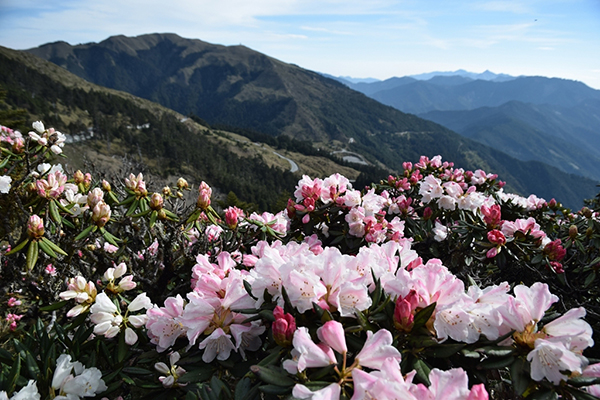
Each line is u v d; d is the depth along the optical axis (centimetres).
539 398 120
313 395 106
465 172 541
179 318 152
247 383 138
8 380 143
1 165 308
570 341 126
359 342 133
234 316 155
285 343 129
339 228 346
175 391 165
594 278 313
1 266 292
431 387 110
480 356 141
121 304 226
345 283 136
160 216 253
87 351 188
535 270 300
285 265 142
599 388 122
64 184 289
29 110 8925
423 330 133
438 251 399
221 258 204
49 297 299
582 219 392
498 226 309
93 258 283
